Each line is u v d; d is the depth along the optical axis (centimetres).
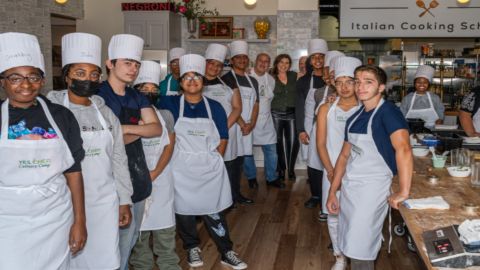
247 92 527
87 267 238
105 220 238
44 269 204
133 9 761
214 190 341
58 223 206
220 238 358
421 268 368
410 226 206
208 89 456
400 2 712
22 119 196
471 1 700
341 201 282
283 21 708
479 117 414
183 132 332
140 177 268
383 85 261
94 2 799
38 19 696
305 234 439
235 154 498
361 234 266
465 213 222
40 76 199
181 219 349
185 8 773
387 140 258
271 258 385
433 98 491
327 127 341
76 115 227
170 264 316
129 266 352
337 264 345
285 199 550
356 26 722
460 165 309
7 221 196
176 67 440
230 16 794
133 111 262
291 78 603
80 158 214
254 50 803
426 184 278
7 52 191
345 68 328
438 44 778
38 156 196
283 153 616
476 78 709
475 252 170
